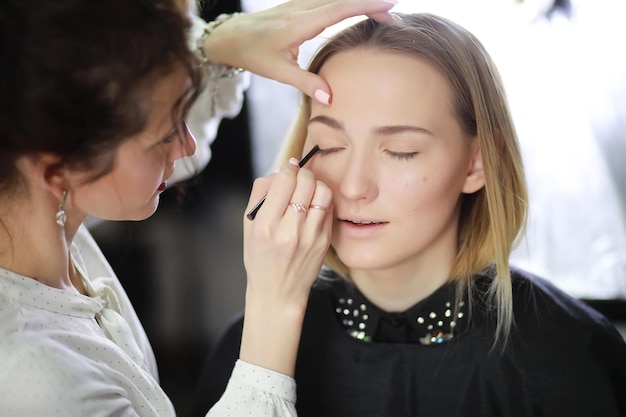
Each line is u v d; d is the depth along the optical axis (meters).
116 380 0.82
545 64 1.98
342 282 1.11
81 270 0.93
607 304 2.02
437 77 0.96
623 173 1.98
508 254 1.06
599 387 1.04
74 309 0.82
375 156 0.96
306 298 0.92
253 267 0.90
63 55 0.65
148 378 0.89
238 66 1.09
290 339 0.91
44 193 0.77
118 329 0.89
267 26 1.02
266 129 2.13
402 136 0.94
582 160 2.01
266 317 0.90
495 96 1.04
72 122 0.68
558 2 1.94
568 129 2.00
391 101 0.94
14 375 0.71
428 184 0.96
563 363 1.05
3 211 0.76
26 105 0.67
